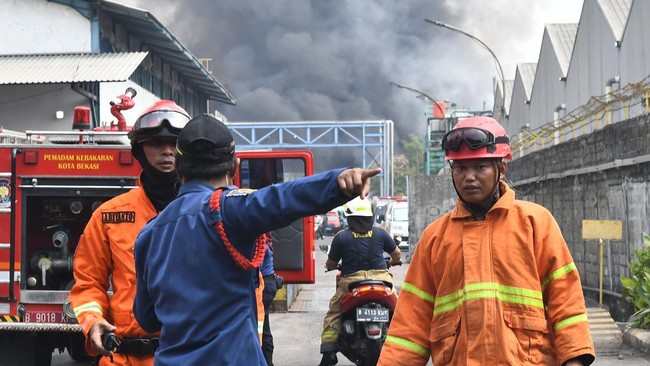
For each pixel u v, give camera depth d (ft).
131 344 14.98
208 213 10.39
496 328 12.34
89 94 81.46
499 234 12.65
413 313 13.30
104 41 90.12
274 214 10.00
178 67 118.62
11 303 26.37
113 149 26.21
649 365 30.12
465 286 12.57
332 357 28.40
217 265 10.31
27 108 79.05
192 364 10.14
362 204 28.09
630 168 43.04
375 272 27.96
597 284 49.21
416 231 89.04
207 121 11.05
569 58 120.47
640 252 37.04
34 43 86.02
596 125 54.24
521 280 12.43
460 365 12.53
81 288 15.07
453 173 13.01
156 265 10.67
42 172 26.32
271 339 23.88
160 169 15.19
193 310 10.24
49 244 27.45
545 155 64.85
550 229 12.67
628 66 88.38
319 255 110.32
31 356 27.73
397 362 13.11
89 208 27.07
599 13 98.73
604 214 47.93
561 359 12.27
